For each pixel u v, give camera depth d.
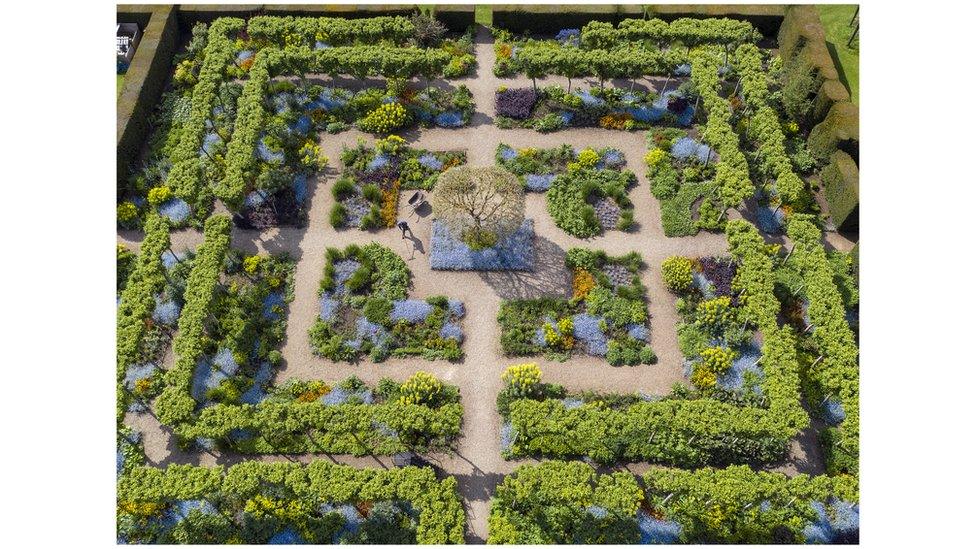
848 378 46.28
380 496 41.41
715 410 44.72
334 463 45.84
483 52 66.50
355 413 44.31
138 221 55.47
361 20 63.31
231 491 41.44
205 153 58.84
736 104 63.22
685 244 55.06
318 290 52.50
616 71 61.00
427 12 67.06
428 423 44.50
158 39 62.19
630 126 61.16
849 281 52.88
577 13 65.62
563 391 48.19
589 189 56.81
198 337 47.25
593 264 53.50
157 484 41.69
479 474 45.47
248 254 54.28
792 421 44.28
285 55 60.69
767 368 46.56
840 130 56.66
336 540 43.06
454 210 50.31
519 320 51.09
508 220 50.38
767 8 66.00
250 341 49.88
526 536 43.00
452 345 49.78
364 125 60.69
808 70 60.91
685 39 63.16
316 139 60.62
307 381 48.44
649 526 43.50
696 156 59.38
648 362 49.59
